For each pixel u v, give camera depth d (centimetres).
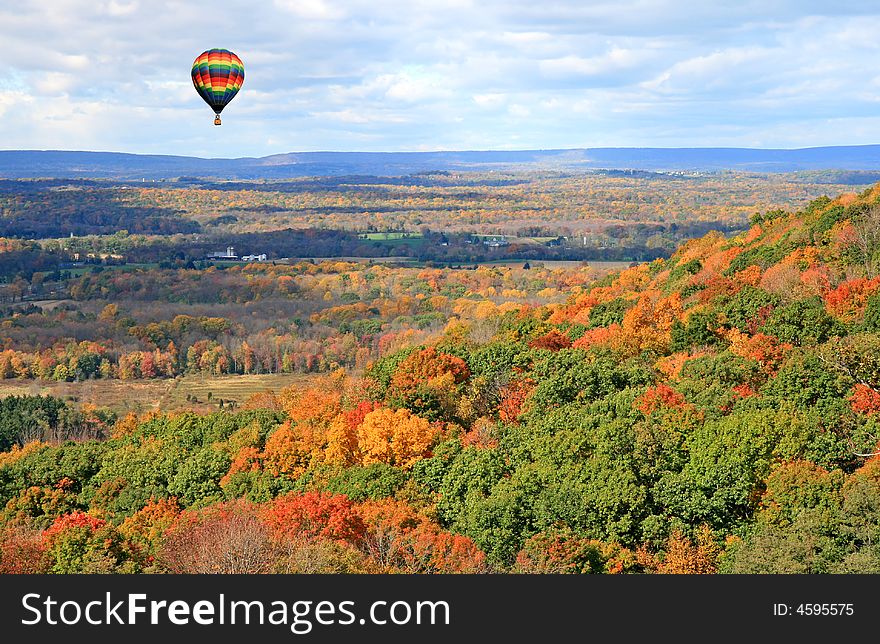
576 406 6888
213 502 6488
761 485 5109
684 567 4638
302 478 6669
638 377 7375
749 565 4412
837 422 5681
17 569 4681
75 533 4916
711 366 6988
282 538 4722
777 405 6069
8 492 7481
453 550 4647
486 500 5069
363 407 7631
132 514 6606
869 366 6250
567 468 5462
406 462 6550
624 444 5528
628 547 4922
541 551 4609
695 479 5047
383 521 5034
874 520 4469
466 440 6819
